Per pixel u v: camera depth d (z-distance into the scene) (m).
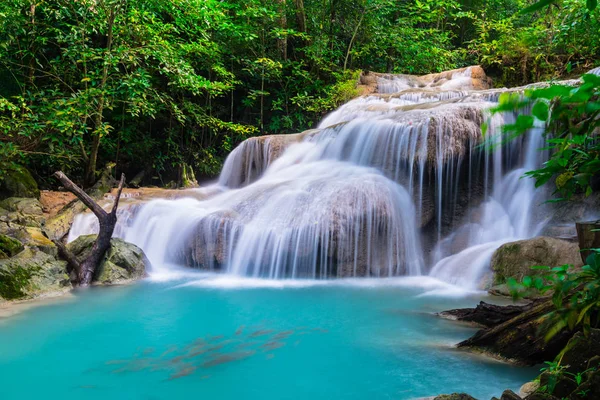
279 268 7.74
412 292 6.70
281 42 16.38
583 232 4.66
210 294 6.59
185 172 13.48
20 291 6.25
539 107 0.98
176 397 3.45
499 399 2.93
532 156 8.57
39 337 4.76
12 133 10.36
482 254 7.25
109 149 13.33
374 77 15.19
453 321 5.22
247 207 8.62
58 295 6.50
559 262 6.02
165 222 8.74
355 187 8.15
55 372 3.91
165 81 14.42
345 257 7.78
